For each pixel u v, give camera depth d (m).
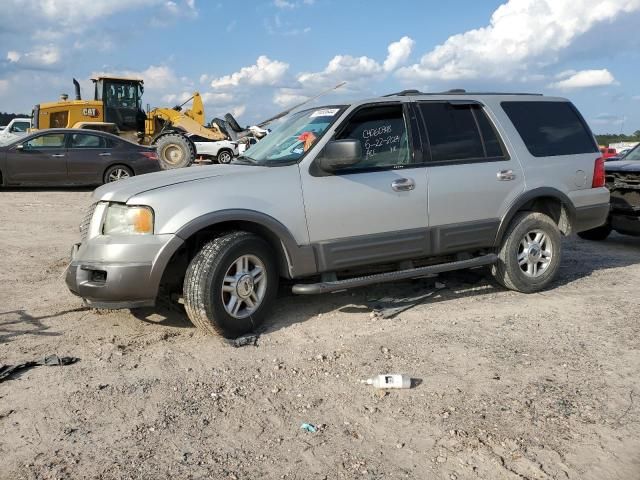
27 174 13.61
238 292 4.59
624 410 3.53
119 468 2.93
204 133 23.17
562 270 7.10
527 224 5.85
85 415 3.45
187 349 4.45
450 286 6.23
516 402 3.61
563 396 3.70
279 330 4.86
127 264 4.30
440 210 5.41
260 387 3.83
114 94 21.31
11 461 2.98
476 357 4.31
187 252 4.79
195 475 2.89
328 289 4.84
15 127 24.31
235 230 4.73
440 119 5.57
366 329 4.91
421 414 3.48
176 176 4.81
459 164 5.55
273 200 4.71
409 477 2.88
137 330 4.85
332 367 4.14
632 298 5.84
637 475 2.91
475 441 3.18
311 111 5.51
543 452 3.08
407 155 5.35
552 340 4.67
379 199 5.11
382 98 5.34
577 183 6.22
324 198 4.90
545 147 6.11
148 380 3.91
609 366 4.17
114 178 14.46
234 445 3.16
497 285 6.30
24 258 7.32
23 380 3.88
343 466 2.97
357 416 3.47
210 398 3.67
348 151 4.71
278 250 4.86
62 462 2.98
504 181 5.73
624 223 8.39
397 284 6.23
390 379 3.81
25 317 5.14
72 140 14.08
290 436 3.25
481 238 5.65
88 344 4.53
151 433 3.27
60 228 9.38
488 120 5.87
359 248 5.05
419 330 4.89
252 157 5.36
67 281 4.56
